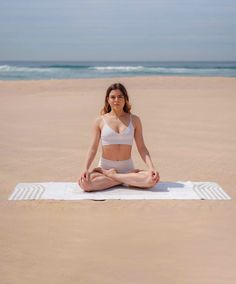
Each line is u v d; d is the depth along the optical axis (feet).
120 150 21.47
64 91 66.28
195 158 27.30
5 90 67.00
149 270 12.44
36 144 31.22
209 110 46.93
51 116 43.47
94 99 56.75
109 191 20.56
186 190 20.71
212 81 82.64
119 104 21.39
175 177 23.29
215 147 30.27
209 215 17.40
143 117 42.29
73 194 20.10
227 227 16.06
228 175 23.68
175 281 11.76
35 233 15.42
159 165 25.72
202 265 12.80
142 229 15.83
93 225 16.25
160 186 21.42
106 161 21.62
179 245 14.34
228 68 192.54
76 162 26.40
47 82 77.71
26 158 27.27
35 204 18.74
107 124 21.52
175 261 13.07
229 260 13.16
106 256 13.43
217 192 20.45
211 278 11.95
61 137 33.60
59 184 21.68
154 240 14.76
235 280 11.84
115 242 14.58
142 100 55.36
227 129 36.78
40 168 25.00
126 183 20.84
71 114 44.65
